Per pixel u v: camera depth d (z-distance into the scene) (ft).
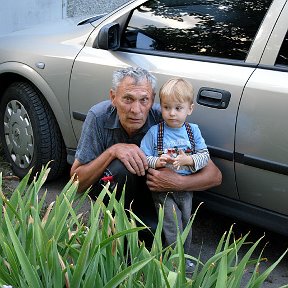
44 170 7.88
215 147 9.91
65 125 12.35
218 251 6.88
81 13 22.25
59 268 6.21
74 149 12.49
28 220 7.23
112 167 9.45
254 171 9.59
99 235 6.91
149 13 11.18
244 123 9.48
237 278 6.35
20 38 13.11
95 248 6.37
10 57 12.89
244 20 9.90
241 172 9.76
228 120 9.67
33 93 12.76
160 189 9.46
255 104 9.32
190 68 10.22
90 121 9.80
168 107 9.25
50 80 12.21
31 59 12.48
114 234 6.57
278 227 9.73
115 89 9.27
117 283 6.08
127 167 9.37
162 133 9.52
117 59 11.11
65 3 21.59
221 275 6.02
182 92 9.10
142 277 6.82
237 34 9.95
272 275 10.35
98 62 11.31
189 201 9.77
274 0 9.58
